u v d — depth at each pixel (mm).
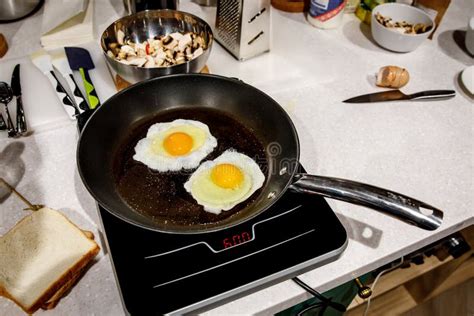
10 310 554
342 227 614
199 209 631
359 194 554
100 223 630
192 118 732
